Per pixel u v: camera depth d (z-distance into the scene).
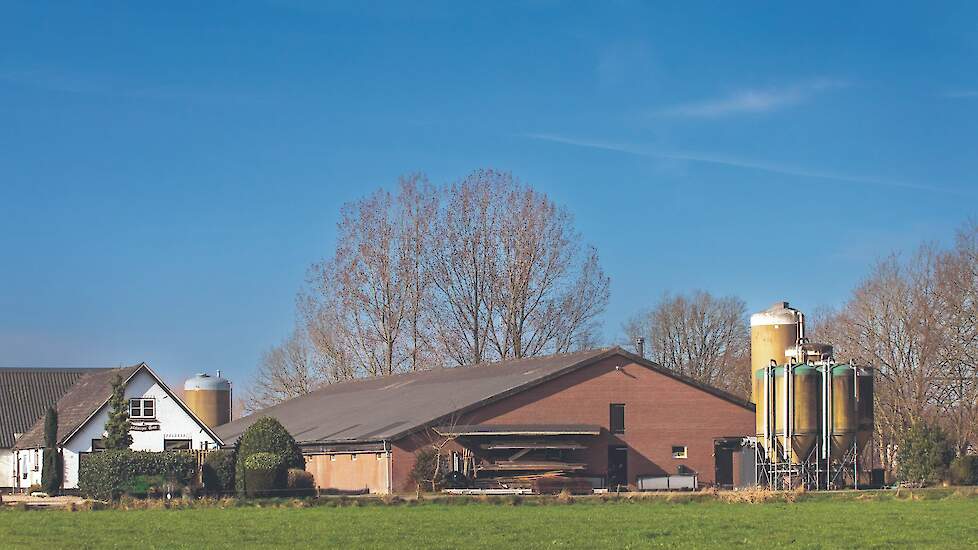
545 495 59.69
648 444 69.19
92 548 37.78
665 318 130.25
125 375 71.62
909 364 90.69
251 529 43.09
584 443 67.62
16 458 79.88
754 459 67.69
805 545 38.00
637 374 69.62
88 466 63.12
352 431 70.38
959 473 69.19
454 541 38.97
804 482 65.56
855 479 66.31
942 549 37.16
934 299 90.25
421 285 96.38
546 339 94.69
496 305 94.50
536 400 67.50
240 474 63.00
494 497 57.16
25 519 48.12
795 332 73.62
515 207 95.50
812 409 65.56
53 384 85.88
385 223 97.12
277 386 120.25
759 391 67.38
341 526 44.06
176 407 72.31
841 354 96.38
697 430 70.12
